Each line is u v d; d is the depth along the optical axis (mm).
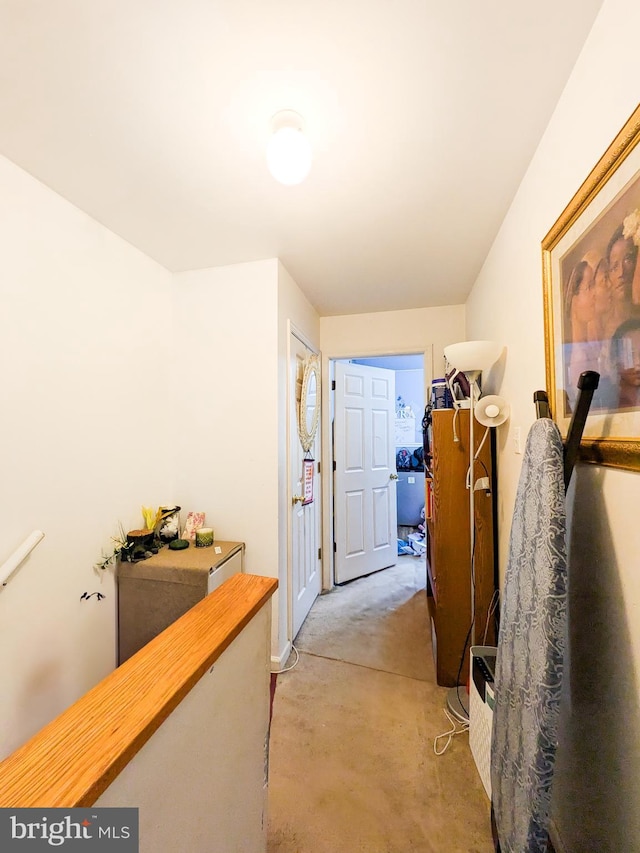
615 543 819
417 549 4133
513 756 917
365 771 1389
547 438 894
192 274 2229
